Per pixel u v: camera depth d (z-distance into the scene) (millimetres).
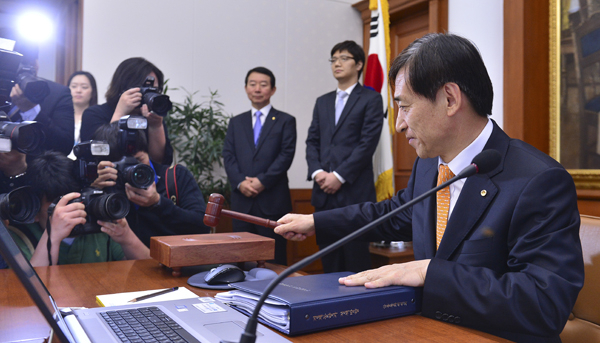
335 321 811
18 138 1323
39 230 1492
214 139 3943
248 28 4395
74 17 3830
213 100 4215
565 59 2641
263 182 3225
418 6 4254
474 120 1032
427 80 989
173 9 4078
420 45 1016
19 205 1306
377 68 3648
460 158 1061
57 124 1984
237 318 811
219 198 1311
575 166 2600
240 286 912
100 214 1367
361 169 2957
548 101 2730
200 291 1085
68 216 1347
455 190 1085
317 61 4742
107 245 1597
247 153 3396
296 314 770
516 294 835
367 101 3043
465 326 887
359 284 925
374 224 721
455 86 982
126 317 789
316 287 903
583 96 2557
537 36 2691
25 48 1644
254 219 1327
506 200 980
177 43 4094
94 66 3801
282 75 4562
